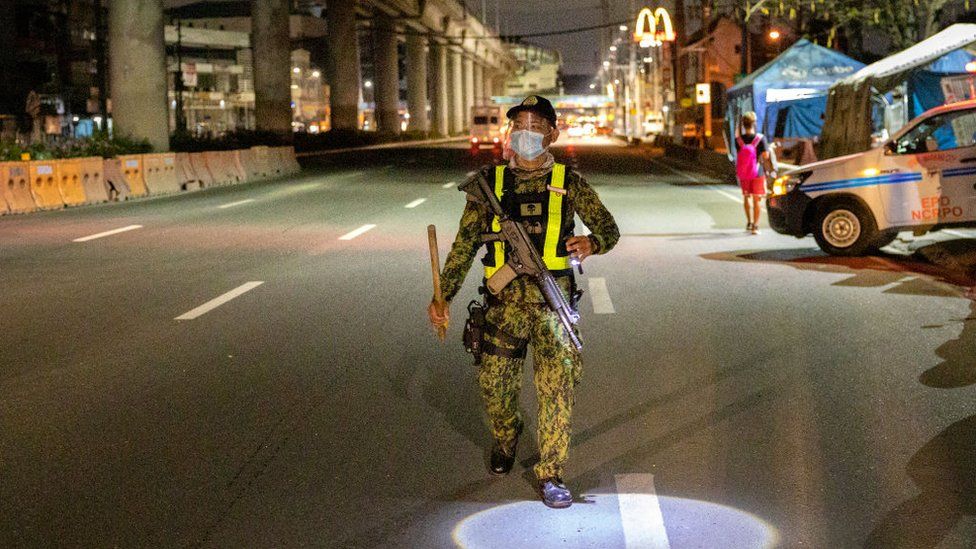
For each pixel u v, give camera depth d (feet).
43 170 70.69
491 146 207.82
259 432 18.85
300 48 500.74
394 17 326.65
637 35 202.28
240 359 24.89
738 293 33.83
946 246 44.73
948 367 23.11
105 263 42.16
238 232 53.98
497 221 14.79
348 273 39.14
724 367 23.52
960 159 40.60
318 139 228.22
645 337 26.99
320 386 22.22
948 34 72.08
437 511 14.89
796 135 107.65
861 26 99.09
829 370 23.04
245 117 433.89
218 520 14.60
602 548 13.52
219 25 522.47
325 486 15.96
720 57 244.42
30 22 243.19
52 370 23.88
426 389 21.95
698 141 178.19
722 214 64.39
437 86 414.62
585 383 22.31
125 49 104.63
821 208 42.83
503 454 16.20
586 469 16.72
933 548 13.35
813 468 16.52
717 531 14.02
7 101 220.23
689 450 17.56
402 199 76.95
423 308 31.71
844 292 33.78
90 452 17.76
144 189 84.43
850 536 13.78
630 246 47.42
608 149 231.50
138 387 22.24
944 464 16.58
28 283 37.01
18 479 16.40
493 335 15.16
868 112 79.66
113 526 14.42
